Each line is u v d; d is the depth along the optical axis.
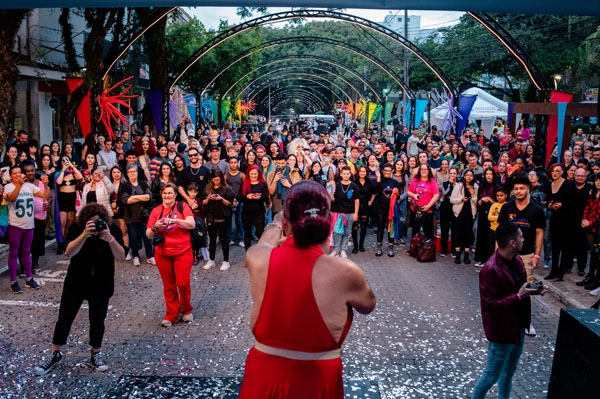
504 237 4.88
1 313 7.73
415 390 5.68
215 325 7.48
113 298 8.51
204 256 10.43
